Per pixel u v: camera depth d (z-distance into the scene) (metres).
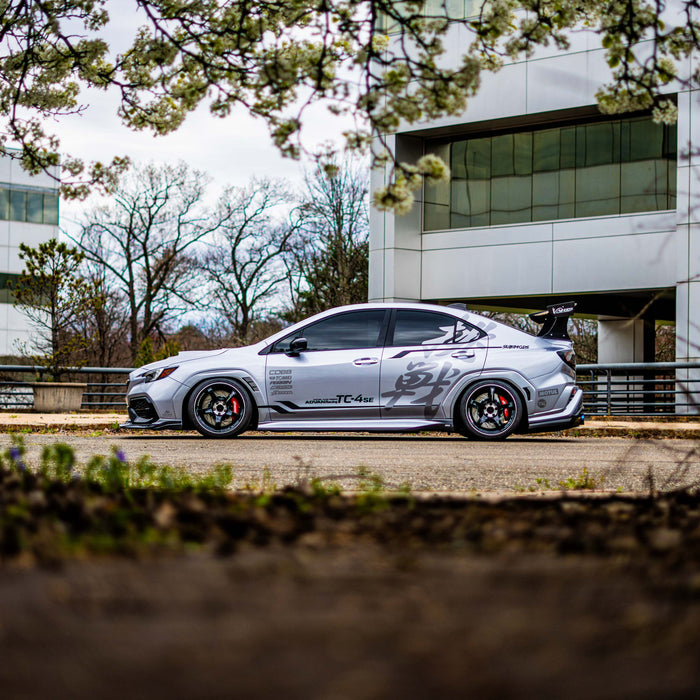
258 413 10.77
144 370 11.00
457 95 5.62
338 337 10.87
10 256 48.50
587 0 6.09
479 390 10.75
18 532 2.81
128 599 1.99
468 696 1.34
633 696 1.36
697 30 5.94
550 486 6.52
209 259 45.12
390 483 6.56
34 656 1.55
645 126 21.95
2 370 20.12
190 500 4.00
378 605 1.95
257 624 1.77
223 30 6.37
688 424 15.33
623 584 2.20
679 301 20.67
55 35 6.95
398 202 5.36
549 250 22.94
